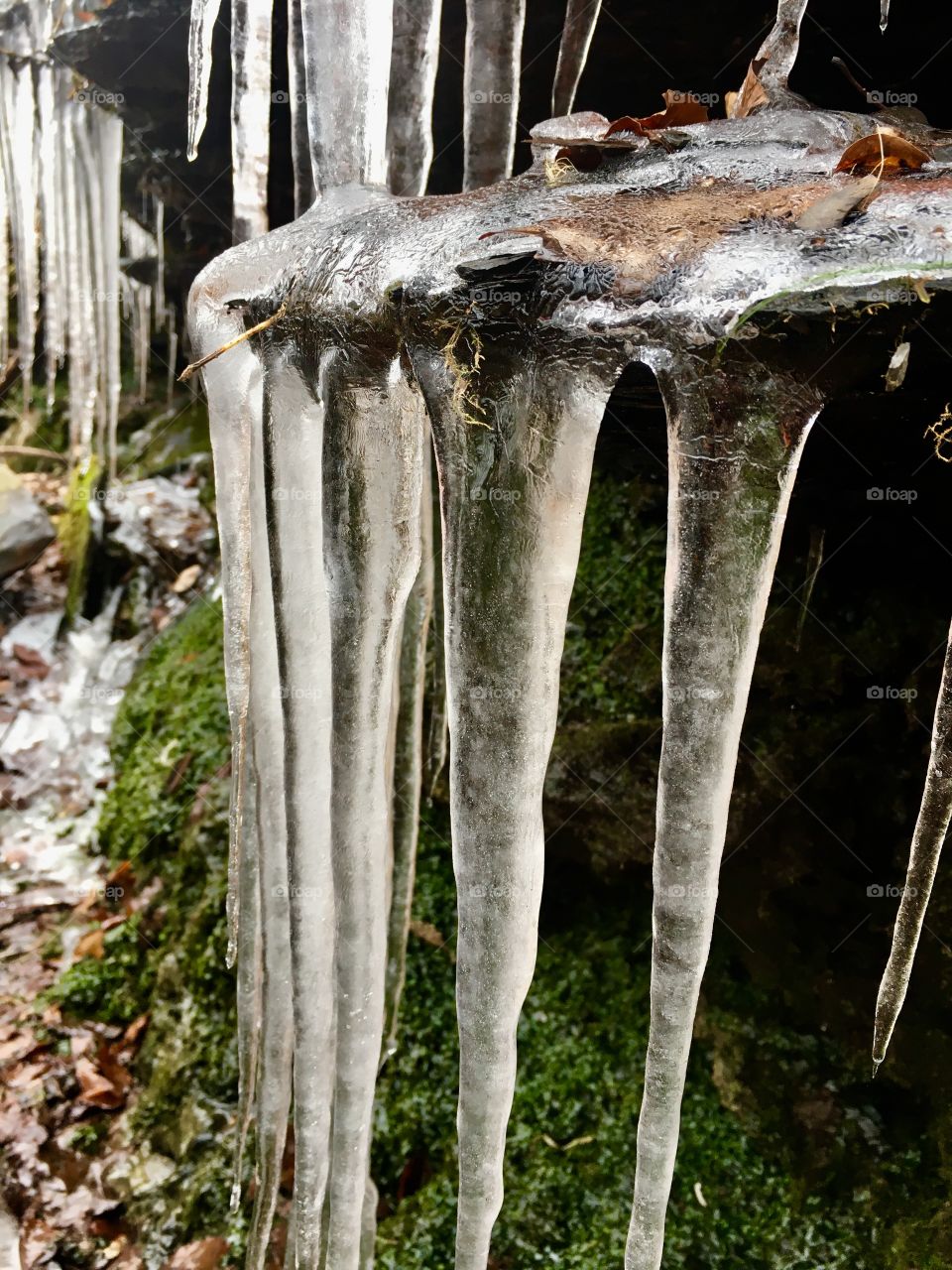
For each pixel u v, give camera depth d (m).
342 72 1.42
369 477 1.20
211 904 3.17
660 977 0.98
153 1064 2.96
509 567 1.00
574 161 1.28
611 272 0.92
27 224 4.23
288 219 3.12
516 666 1.02
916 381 0.92
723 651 0.90
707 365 0.85
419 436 1.24
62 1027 3.14
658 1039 1.00
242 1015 1.73
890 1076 1.97
